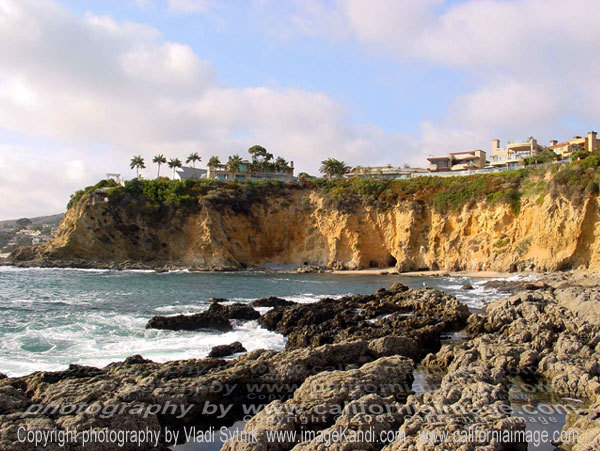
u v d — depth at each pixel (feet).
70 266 298.35
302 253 346.74
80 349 87.86
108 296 166.61
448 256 286.25
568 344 78.79
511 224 265.75
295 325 110.22
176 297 168.86
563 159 292.61
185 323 110.11
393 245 317.22
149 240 334.24
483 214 278.67
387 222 320.70
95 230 320.91
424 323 105.70
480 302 151.84
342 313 114.42
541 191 254.27
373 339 89.20
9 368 74.84
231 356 85.56
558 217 232.73
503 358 75.31
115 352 86.07
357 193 337.31
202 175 449.06
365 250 326.24
